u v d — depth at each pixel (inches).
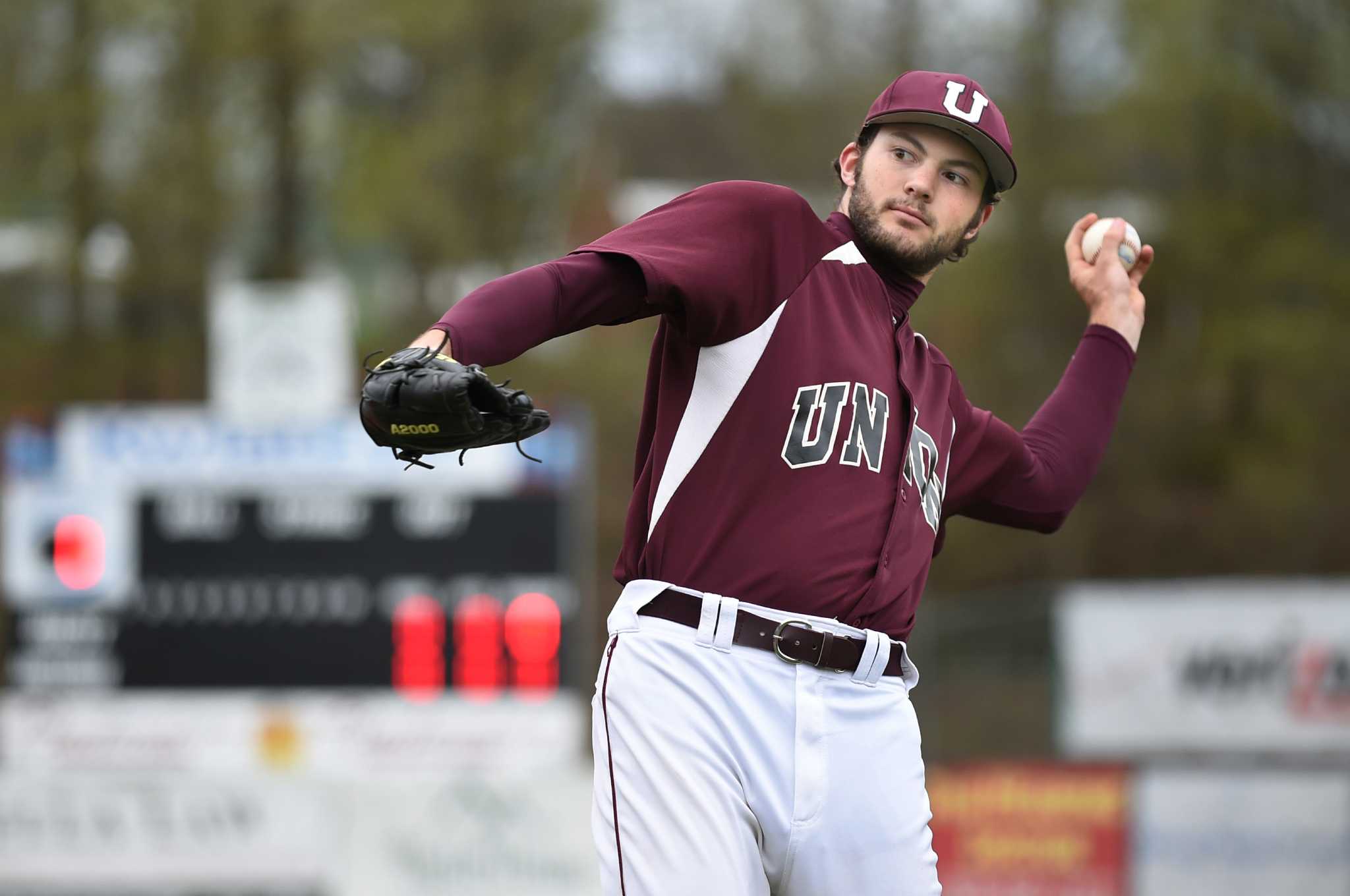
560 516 1456.7
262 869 1469.0
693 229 364.2
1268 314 3169.3
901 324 403.5
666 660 366.3
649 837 359.9
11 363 2987.2
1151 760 1605.6
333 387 1485.0
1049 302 3218.5
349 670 1459.2
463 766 1462.8
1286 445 3206.2
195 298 2979.8
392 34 3011.8
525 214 3280.0
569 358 3267.7
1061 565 3233.3
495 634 1454.2
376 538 1459.2
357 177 3097.9
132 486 1465.3
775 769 362.3
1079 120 3201.3
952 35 3351.4
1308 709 1589.6
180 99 2910.9
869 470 375.2
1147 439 3297.2
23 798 1473.9
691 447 370.6
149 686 1466.5
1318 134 3181.6
